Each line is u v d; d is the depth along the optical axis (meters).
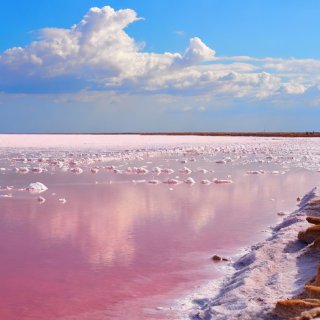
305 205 10.28
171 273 6.46
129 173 19.50
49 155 27.91
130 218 10.11
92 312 5.13
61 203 11.91
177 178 18.05
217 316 4.77
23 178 17.22
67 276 6.29
